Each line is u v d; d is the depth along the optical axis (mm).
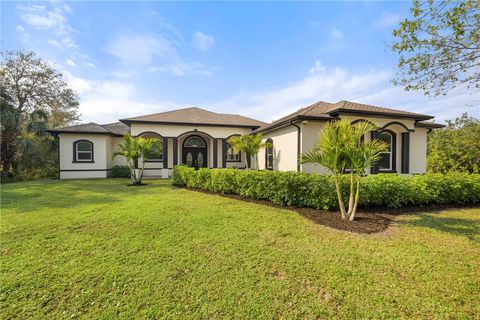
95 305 2488
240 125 18094
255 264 3309
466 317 2258
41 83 19984
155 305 2484
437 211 6219
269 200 7332
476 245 3932
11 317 2309
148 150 12836
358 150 5094
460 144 12523
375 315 2301
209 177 9734
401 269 3141
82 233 4582
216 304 2492
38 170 18469
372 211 6090
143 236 4410
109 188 11047
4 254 3631
